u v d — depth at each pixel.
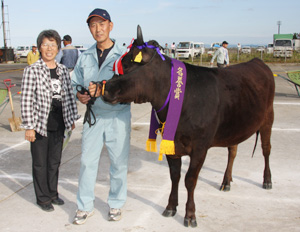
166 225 3.52
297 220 3.59
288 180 4.67
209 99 3.36
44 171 3.76
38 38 3.54
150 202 4.05
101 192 4.37
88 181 3.53
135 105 10.62
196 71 3.50
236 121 3.67
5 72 23.17
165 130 3.26
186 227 3.46
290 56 32.53
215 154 5.86
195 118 3.28
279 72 21.14
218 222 3.56
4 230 3.45
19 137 7.09
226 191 4.34
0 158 5.75
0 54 38.16
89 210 3.57
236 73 3.93
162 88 3.21
